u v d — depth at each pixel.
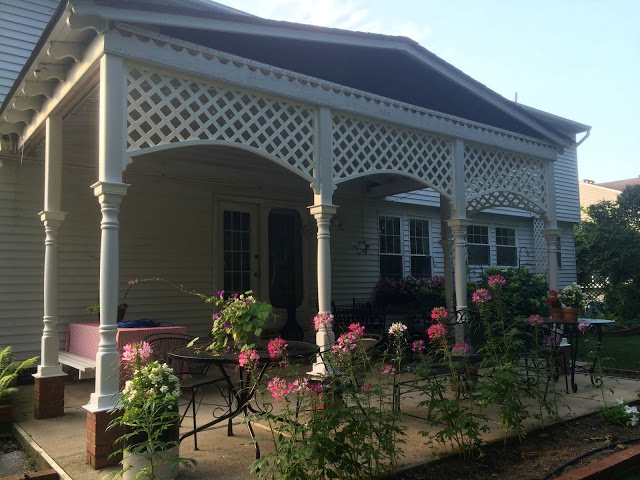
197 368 5.09
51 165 5.18
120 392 3.34
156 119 5.55
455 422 3.58
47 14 7.09
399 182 9.91
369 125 5.75
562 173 14.98
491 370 4.16
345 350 3.47
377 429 3.12
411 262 11.32
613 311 14.85
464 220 6.36
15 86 4.76
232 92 4.66
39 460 3.71
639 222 16.03
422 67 6.24
